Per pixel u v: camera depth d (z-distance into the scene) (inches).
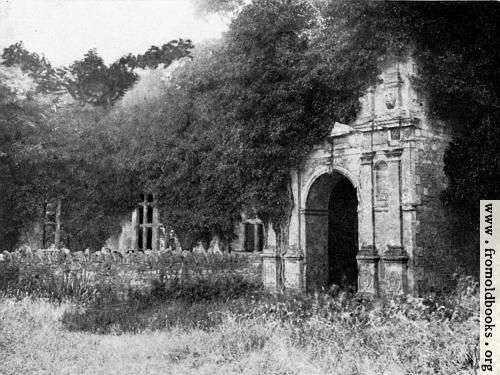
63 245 709.9
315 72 541.0
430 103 494.0
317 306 397.4
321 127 550.3
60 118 723.4
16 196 710.5
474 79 487.5
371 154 510.9
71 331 388.8
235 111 594.6
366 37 514.0
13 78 720.3
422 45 494.3
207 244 641.0
